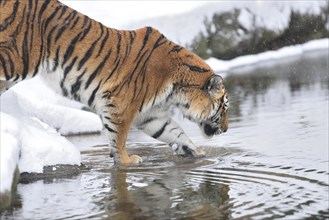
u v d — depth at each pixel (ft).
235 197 47.01
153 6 129.39
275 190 48.55
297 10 147.02
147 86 60.39
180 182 51.88
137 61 59.72
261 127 73.72
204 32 131.03
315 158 58.29
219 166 57.11
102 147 67.82
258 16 139.95
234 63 134.00
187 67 62.23
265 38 140.26
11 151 47.57
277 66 129.29
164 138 63.98
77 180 52.90
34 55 56.18
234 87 107.45
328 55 139.85
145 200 46.73
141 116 63.57
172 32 126.21
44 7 56.54
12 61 55.31
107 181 52.60
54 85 58.65
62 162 54.85
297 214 42.80
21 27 55.42
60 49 57.26
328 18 152.05
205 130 65.87
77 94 59.11
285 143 64.90
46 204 45.80
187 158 61.41
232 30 135.23
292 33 146.61
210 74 63.41
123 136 59.88
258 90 102.73
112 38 59.06
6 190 44.70
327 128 70.64
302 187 49.16
